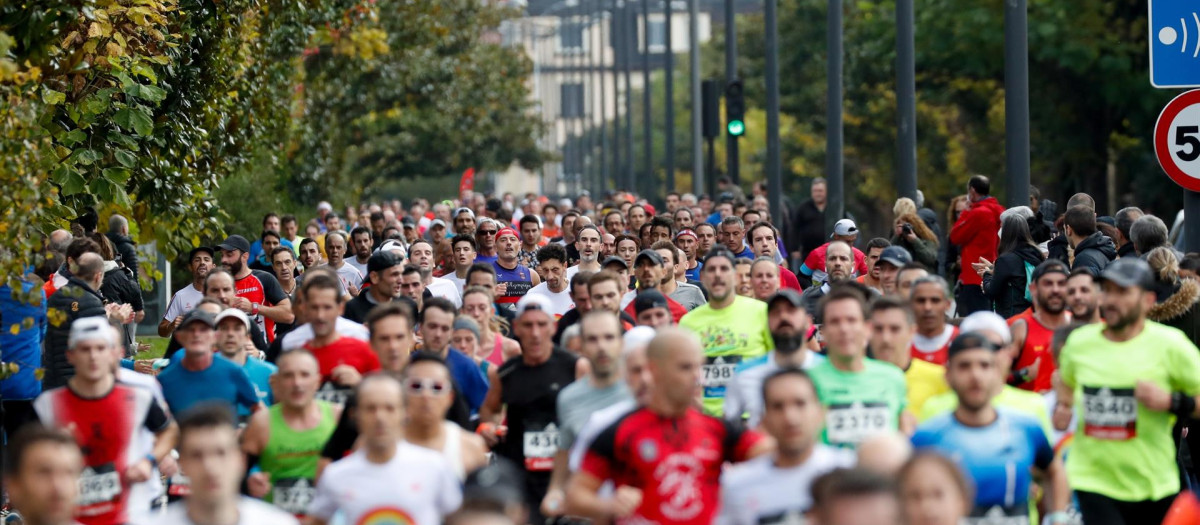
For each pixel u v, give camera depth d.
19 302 29.14
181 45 38.31
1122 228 37.25
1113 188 111.38
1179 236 59.50
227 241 38.94
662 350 17.48
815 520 12.52
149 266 36.44
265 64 49.78
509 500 13.04
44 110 30.31
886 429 20.27
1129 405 21.16
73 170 33.25
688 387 17.52
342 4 64.06
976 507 18.66
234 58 42.09
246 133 47.94
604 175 175.62
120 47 32.88
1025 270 35.34
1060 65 91.56
